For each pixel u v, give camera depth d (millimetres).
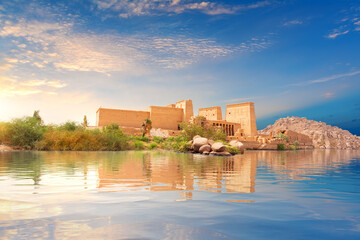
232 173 10453
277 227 3596
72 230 3293
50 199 5074
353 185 7535
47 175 8633
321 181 8445
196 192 6055
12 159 15508
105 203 4797
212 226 3566
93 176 8594
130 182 7430
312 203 5117
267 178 9047
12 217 3844
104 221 3707
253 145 71438
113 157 19625
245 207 4676
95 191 5969
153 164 14125
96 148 32719
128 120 89062
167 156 23938
